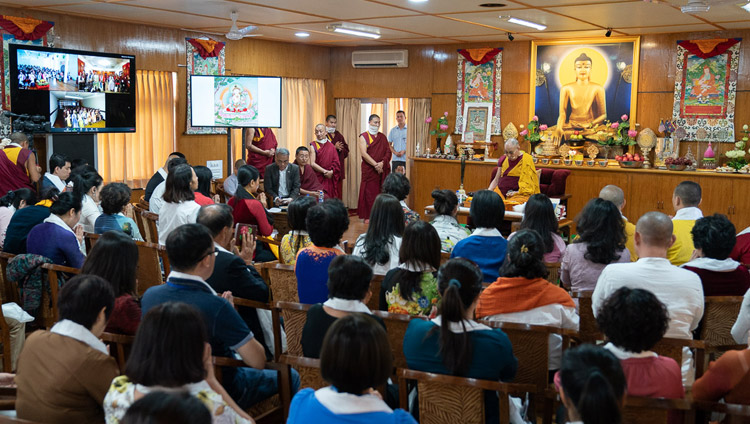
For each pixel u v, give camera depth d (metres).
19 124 7.30
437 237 3.00
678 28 8.72
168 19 8.37
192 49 9.59
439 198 4.49
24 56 7.45
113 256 2.76
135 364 1.74
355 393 1.72
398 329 2.77
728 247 3.30
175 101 9.53
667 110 9.45
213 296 2.51
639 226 2.93
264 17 8.11
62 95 7.85
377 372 1.70
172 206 4.49
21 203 5.08
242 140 9.84
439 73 11.09
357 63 11.58
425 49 11.16
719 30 8.95
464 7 7.07
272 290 3.83
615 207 3.57
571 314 2.90
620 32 9.20
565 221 6.88
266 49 10.70
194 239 2.49
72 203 4.17
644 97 9.60
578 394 1.60
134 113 8.69
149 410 1.26
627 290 2.10
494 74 10.62
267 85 9.71
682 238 4.17
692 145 9.32
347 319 1.76
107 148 8.77
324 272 3.28
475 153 10.91
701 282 3.16
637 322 2.03
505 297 2.88
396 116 11.37
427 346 2.39
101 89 8.27
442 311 2.30
